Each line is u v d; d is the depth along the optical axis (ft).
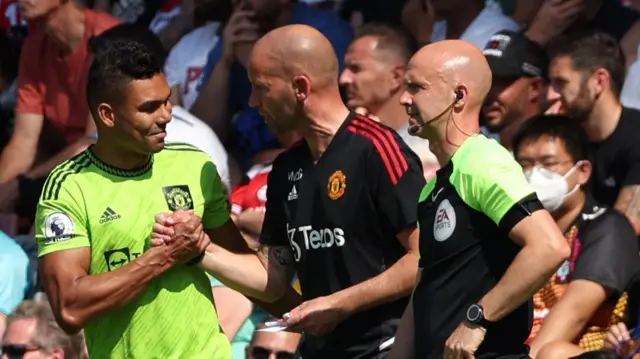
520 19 84.84
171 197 59.72
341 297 59.88
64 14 91.81
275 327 60.08
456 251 56.44
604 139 75.77
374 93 75.10
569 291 68.23
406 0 89.15
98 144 59.41
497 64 77.41
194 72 92.02
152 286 59.62
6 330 69.31
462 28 86.07
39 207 59.41
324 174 60.85
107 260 59.16
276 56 60.44
